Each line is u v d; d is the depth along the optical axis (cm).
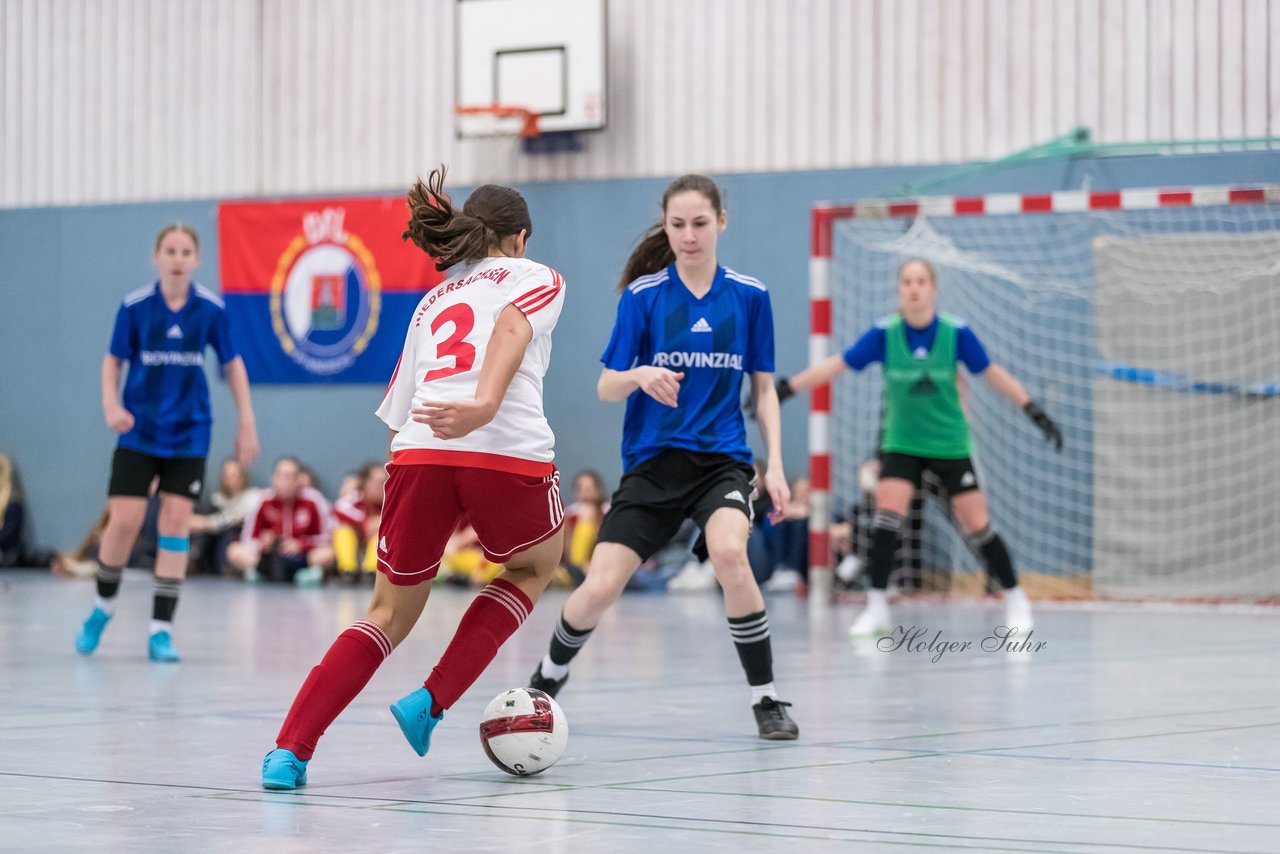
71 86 2659
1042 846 474
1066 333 2058
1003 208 1781
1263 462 1950
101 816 527
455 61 2381
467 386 604
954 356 1405
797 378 1439
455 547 2283
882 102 2186
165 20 2603
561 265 2356
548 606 1891
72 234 2652
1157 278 2000
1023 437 2070
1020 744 723
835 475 2178
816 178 2214
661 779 617
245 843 477
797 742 732
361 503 2308
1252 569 1956
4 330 2686
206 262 2566
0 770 636
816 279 1856
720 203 784
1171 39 2045
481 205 647
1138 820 520
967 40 2144
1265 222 1967
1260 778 616
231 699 906
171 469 1173
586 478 2262
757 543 2123
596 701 909
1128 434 2012
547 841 481
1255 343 1956
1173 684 1004
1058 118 2098
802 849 468
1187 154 2025
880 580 1416
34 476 2659
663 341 773
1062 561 2045
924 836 491
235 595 2006
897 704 895
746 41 2258
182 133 2592
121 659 1163
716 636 1410
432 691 620
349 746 719
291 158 2527
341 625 1498
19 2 2694
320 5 2506
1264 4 2006
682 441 770
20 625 1495
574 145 2347
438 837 488
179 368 1180
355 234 2456
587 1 2300
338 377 2469
